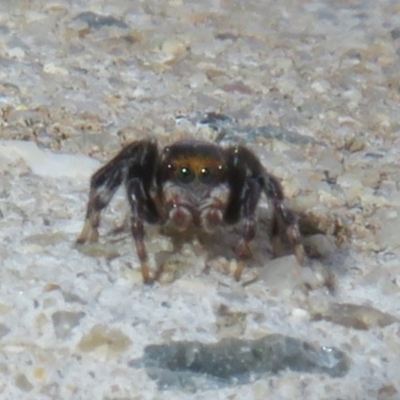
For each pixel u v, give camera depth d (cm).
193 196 5
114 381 5
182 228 5
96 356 5
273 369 5
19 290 5
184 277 5
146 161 5
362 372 5
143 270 5
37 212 5
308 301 5
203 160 5
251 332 5
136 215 5
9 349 5
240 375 5
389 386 5
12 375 5
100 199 5
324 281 5
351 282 5
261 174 5
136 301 5
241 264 5
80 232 5
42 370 5
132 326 5
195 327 5
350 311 5
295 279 5
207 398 5
